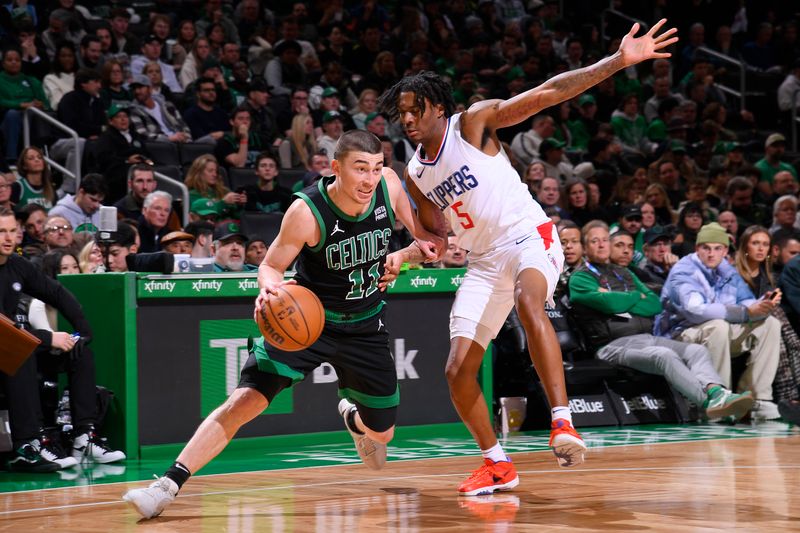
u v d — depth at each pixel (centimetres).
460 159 492
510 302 510
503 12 1822
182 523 440
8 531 430
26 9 1327
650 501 473
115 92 1203
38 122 1128
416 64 1522
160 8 1493
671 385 886
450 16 1739
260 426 746
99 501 516
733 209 1277
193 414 724
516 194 500
